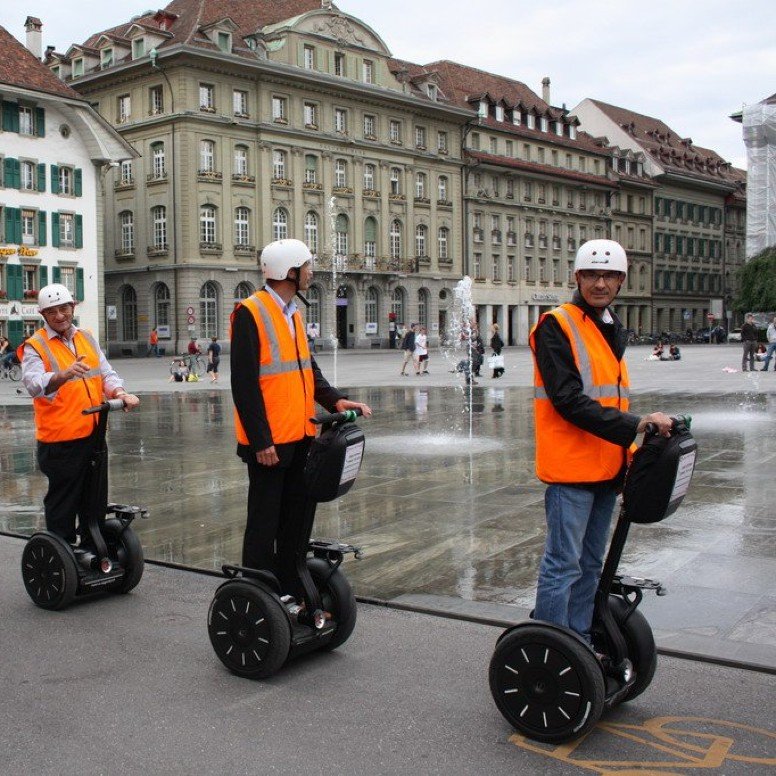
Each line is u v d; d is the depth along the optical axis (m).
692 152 98.56
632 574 6.20
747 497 8.76
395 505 8.66
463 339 62.47
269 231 55.62
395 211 63.72
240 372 4.56
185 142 51.72
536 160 75.69
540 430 3.96
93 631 5.33
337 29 58.62
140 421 16.83
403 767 3.64
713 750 3.77
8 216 42.78
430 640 5.09
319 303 59.19
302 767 3.65
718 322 93.12
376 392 23.03
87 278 46.38
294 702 4.27
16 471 11.36
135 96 53.56
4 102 42.44
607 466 3.90
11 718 4.14
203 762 3.70
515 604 5.64
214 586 6.24
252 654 4.54
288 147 56.59
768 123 59.50
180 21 54.72
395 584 6.11
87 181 46.16
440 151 66.94
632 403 17.98
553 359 3.78
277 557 4.81
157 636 5.23
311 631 4.67
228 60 52.44
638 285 87.88
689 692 4.33
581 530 3.96
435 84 66.31
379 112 62.09
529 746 3.82
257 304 4.63
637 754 3.74
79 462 5.79
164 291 53.72
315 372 4.85
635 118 94.06
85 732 3.99
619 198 85.12
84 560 5.89
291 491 4.74
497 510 8.39
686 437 3.72
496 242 72.31
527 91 79.88
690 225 94.94
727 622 5.24
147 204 53.69
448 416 16.80
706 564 6.45
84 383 5.84
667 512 3.74
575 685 3.76
